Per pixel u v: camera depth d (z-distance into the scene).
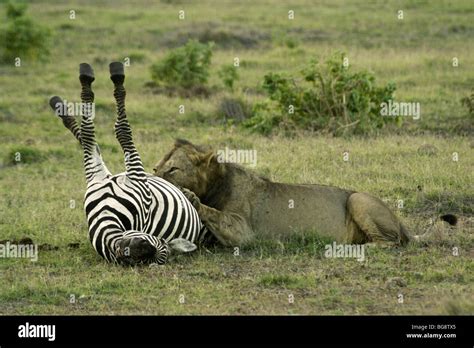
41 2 42.31
